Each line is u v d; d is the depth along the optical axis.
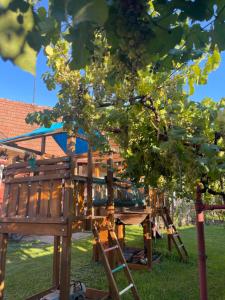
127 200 6.42
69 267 3.75
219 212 6.02
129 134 3.36
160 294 4.85
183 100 3.11
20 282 5.39
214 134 2.93
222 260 7.21
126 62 1.15
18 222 4.27
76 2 0.62
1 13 0.63
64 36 0.92
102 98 3.06
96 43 1.17
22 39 0.65
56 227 3.92
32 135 5.38
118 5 0.93
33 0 0.76
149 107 3.04
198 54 1.55
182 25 1.22
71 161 4.03
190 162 2.68
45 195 4.16
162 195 7.74
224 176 2.95
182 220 12.95
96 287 5.09
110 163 5.20
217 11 1.11
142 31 0.98
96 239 4.35
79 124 3.11
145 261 6.44
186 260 7.00
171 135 2.59
